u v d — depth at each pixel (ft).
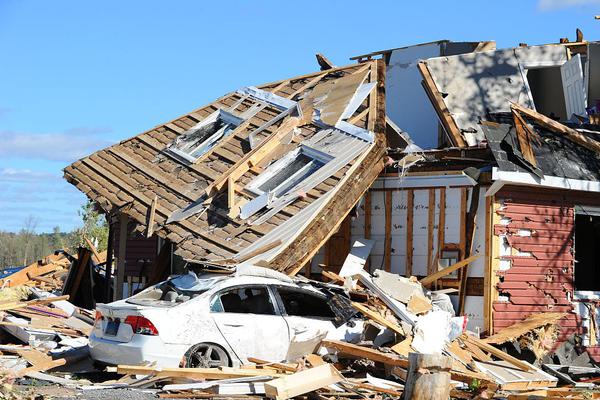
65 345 46.09
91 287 70.38
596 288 67.62
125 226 70.69
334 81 66.28
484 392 36.09
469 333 47.67
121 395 33.91
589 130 61.05
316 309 43.16
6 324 48.16
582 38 85.35
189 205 56.65
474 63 72.28
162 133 69.36
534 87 79.20
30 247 201.05
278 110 65.26
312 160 57.36
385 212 57.36
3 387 32.91
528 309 52.85
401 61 86.33
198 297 38.93
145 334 37.47
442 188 54.80
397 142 62.44
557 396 38.06
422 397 29.99
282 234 49.57
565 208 55.06
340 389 34.60
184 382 36.11
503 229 52.39
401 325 42.57
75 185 67.92
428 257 54.90
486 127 52.85
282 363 38.50
